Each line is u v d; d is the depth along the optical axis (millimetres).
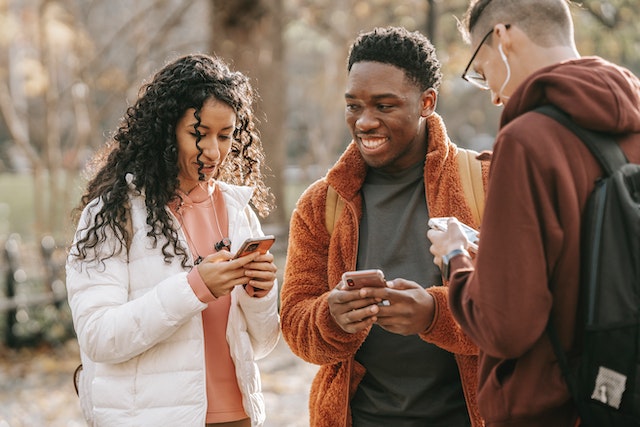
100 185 2719
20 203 26094
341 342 2646
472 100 30484
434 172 2779
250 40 10859
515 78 2215
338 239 2846
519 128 2020
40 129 16562
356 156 2861
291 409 6461
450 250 2279
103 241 2605
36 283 9953
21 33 13359
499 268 1981
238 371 2721
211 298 2557
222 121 2662
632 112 2039
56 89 15039
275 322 2859
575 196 1986
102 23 17203
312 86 23141
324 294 2723
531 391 2033
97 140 14969
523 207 1977
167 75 2689
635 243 1918
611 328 1904
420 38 2738
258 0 10797
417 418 2730
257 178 3078
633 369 1896
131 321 2523
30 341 8688
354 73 2697
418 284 2768
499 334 1969
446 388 2740
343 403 2770
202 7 16531
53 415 6461
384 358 2750
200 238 2785
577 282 2002
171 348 2619
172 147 2676
